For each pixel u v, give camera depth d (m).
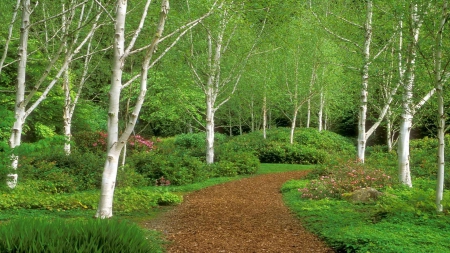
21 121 11.11
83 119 24.69
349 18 15.30
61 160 15.95
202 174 17.78
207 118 20.59
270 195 13.71
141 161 17.73
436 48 7.90
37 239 4.16
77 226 4.62
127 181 14.81
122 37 8.30
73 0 11.84
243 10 10.30
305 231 7.95
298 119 43.19
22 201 9.55
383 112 15.35
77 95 18.06
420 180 15.10
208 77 19.84
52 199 10.12
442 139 8.09
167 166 16.89
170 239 7.20
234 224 8.71
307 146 28.17
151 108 24.83
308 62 24.75
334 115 38.56
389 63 10.62
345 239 6.57
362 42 15.34
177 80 18.25
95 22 12.01
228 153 21.95
